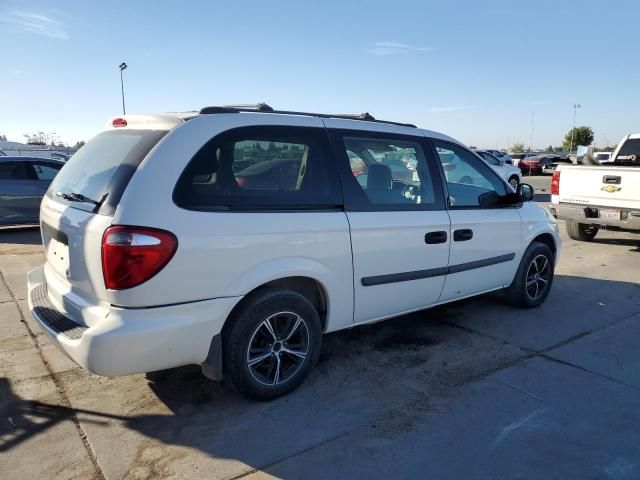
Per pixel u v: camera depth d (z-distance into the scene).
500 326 4.92
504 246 4.92
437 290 4.36
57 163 10.79
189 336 2.95
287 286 3.55
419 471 2.74
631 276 6.94
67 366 3.92
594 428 3.15
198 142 3.04
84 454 2.85
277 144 3.38
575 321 5.09
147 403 3.40
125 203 2.78
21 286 6.09
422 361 4.11
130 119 3.35
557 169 9.02
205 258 2.94
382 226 3.79
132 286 2.75
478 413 3.32
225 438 3.02
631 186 7.94
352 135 3.82
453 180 4.51
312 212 3.43
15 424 3.13
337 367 3.98
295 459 2.83
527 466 2.78
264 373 3.44
